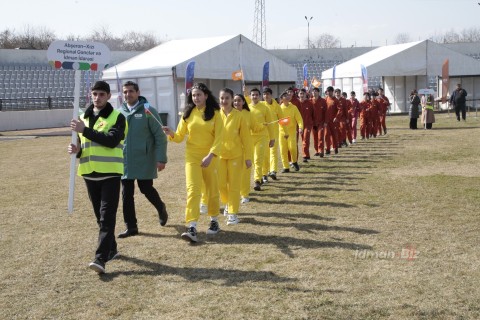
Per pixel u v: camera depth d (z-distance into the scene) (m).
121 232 7.61
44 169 14.73
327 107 15.33
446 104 38.38
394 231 7.07
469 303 4.75
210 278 5.63
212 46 26.48
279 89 34.44
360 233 7.04
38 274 5.96
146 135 7.37
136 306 5.00
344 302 4.86
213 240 7.04
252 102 10.53
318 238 6.89
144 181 7.57
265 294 5.13
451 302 4.78
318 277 5.51
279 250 6.46
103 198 5.99
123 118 6.13
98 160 5.96
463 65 36.03
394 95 38.03
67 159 16.89
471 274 5.43
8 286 5.62
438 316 4.52
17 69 43.16
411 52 34.97
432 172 11.70
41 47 63.91
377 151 16.16
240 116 7.84
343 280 5.39
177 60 25.36
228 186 7.99
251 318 4.62
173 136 7.27
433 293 4.99
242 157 7.93
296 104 14.16
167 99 25.06
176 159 15.80
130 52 48.81
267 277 5.58
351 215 8.03
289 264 5.95
